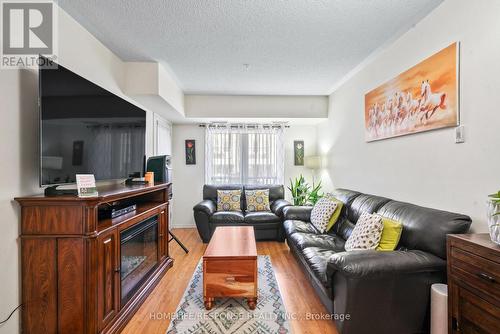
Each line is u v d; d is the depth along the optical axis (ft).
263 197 14.57
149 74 9.85
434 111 6.50
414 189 7.38
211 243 8.10
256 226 12.98
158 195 9.78
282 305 7.05
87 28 7.46
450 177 6.11
